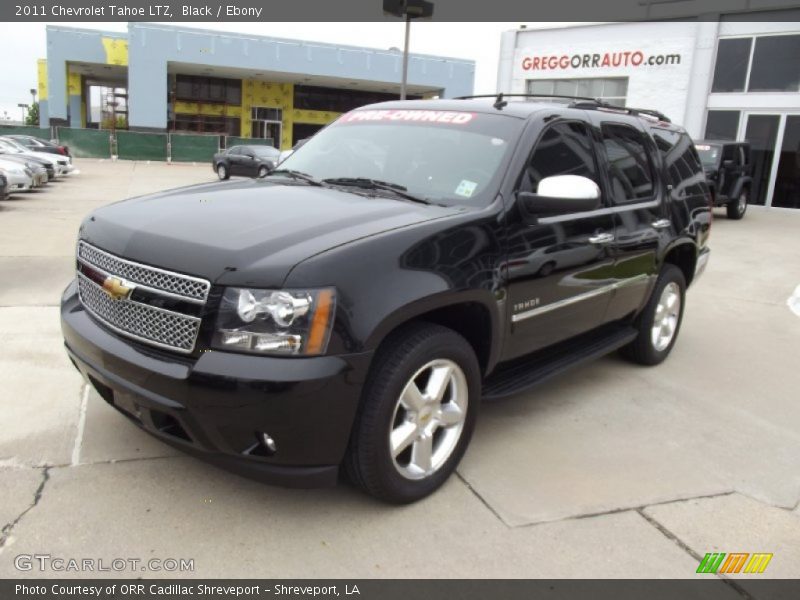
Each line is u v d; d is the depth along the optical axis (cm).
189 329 262
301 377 249
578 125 408
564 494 328
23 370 442
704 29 1989
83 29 3966
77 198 1719
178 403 260
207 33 3816
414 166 371
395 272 274
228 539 277
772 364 561
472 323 330
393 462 289
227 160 2675
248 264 257
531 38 2362
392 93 4853
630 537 296
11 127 3903
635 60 2133
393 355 281
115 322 290
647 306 496
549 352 414
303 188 364
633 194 452
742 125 1967
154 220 301
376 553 274
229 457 270
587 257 388
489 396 347
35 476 314
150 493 305
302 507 302
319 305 253
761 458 383
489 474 342
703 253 573
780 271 996
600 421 419
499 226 326
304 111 4716
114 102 5081
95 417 377
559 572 270
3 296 639
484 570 268
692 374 522
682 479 352
